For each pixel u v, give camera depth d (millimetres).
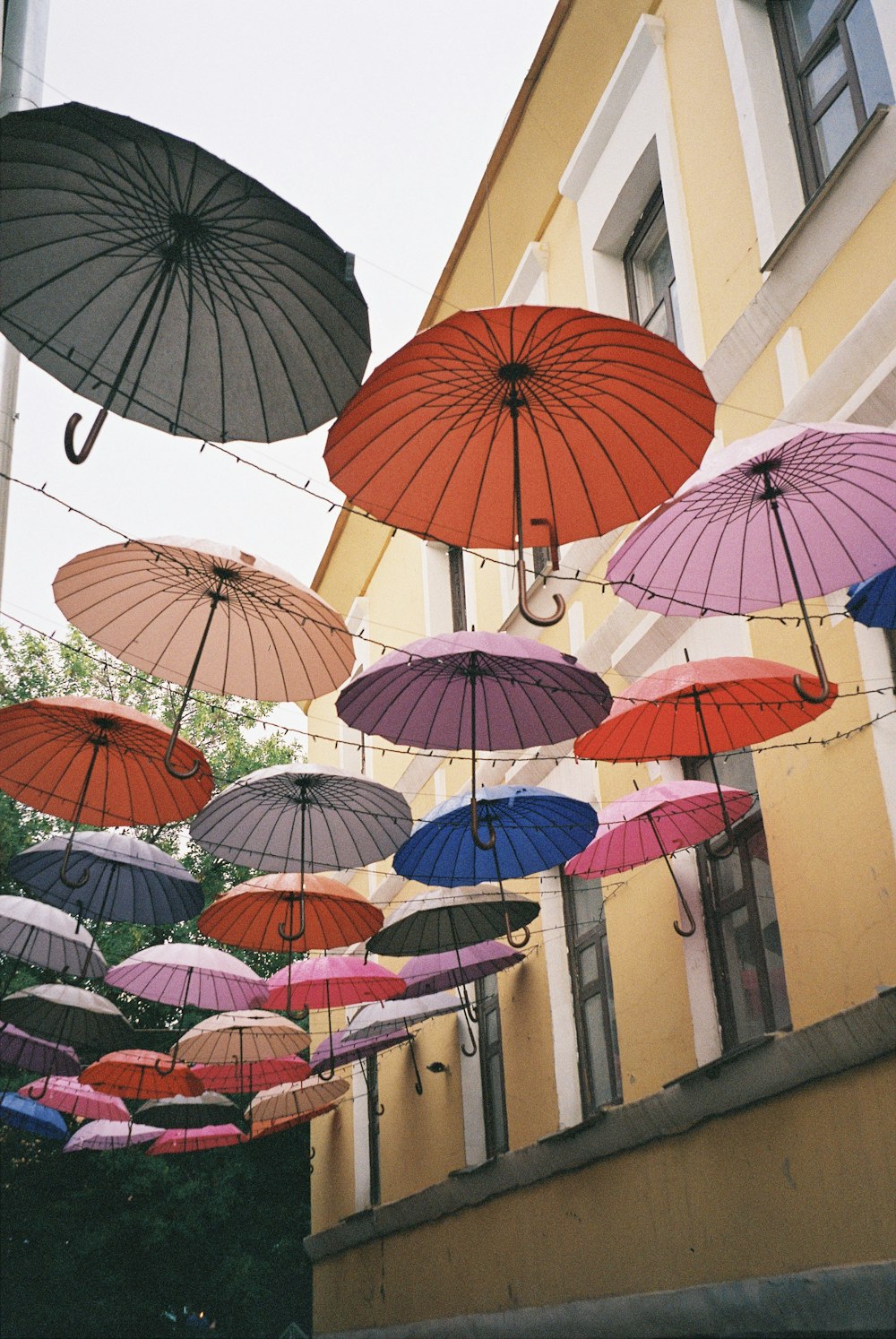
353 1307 13023
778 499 4191
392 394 3621
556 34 9922
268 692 5438
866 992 5621
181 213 3188
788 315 6938
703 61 8258
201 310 3451
